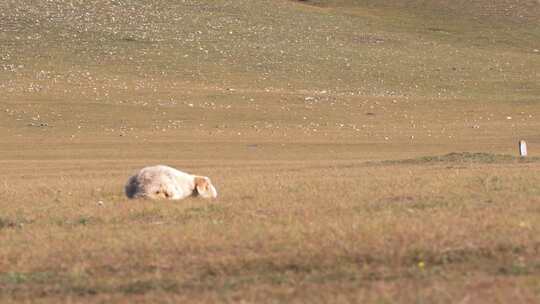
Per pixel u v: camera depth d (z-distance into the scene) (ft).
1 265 170.71
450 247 164.14
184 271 160.25
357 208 220.64
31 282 159.33
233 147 636.07
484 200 228.22
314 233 179.22
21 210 242.58
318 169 410.31
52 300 148.36
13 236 198.80
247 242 174.60
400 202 231.30
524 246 162.40
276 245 171.32
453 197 236.43
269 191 271.90
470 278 146.51
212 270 159.94
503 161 428.97
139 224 208.95
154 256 169.68
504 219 187.93
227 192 274.57
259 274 157.07
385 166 419.54
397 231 175.94
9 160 561.84
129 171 444.14
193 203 240.53
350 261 160.25
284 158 565.12
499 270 152.05
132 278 158.30
